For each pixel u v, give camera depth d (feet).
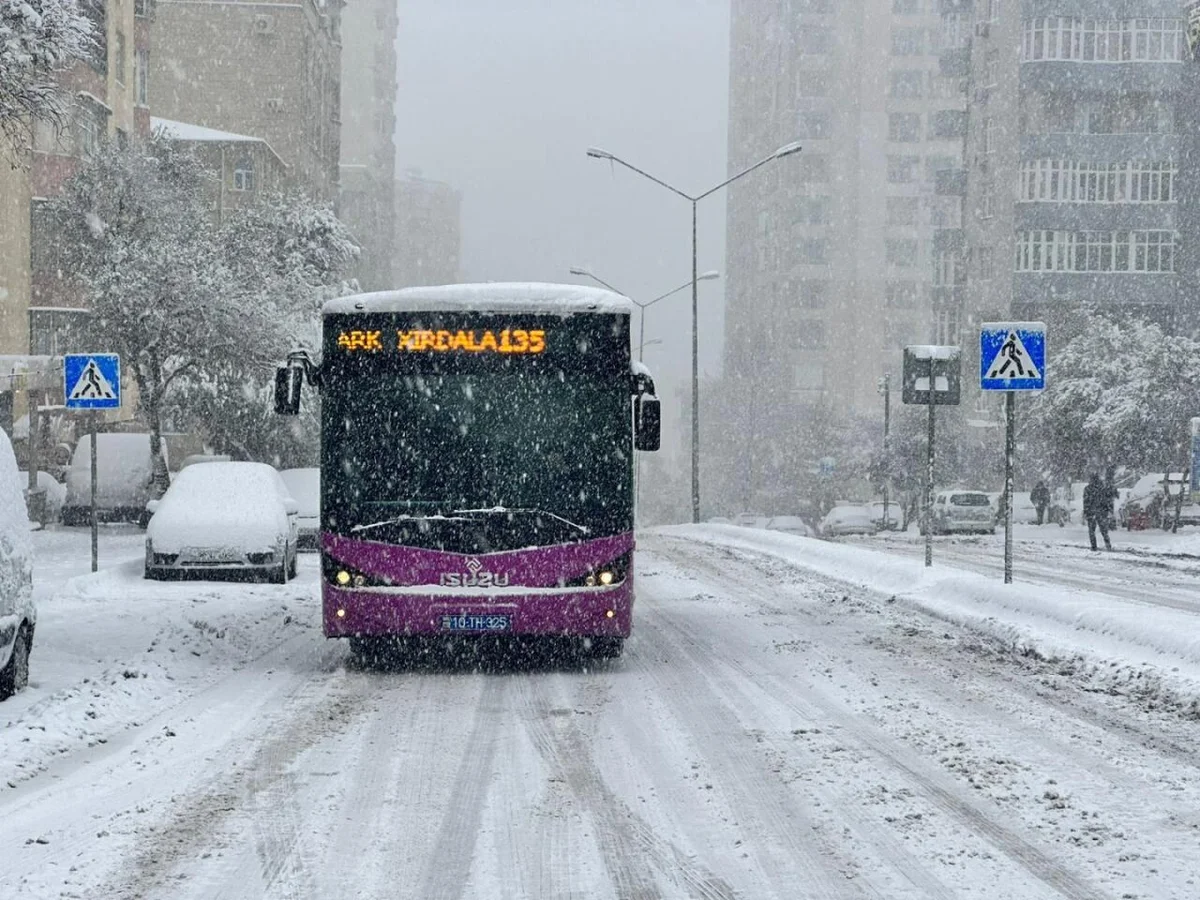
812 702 37.86
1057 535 149.07
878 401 424.46
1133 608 50.29
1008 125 249.34
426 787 27.73
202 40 282.56
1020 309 242.99
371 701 38.83
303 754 31.22
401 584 43.52
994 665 45.14
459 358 44.04
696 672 43.86
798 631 54.90
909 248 431.02
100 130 170.50
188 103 282.56
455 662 46.78
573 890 20.74
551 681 42.39
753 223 487.61
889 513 233.55
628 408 44.29
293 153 283.59
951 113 285.23
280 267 151.33
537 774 28.89
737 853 22.74
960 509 182.19
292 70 283.18
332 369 44.32
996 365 61.41
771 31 467.11
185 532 76.23
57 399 170.60
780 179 440.04
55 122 80.23
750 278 493.36
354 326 44.24
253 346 130.41
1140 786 27.40
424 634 43.60
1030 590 57.72
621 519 43.91
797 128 432.25
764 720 35.12
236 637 52.31
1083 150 241.76
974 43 270.05
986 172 259.60
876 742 32.07
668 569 89.45
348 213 460.14
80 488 128.16
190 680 42.55
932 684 41.04
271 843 23.47
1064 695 38.93
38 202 160.25
